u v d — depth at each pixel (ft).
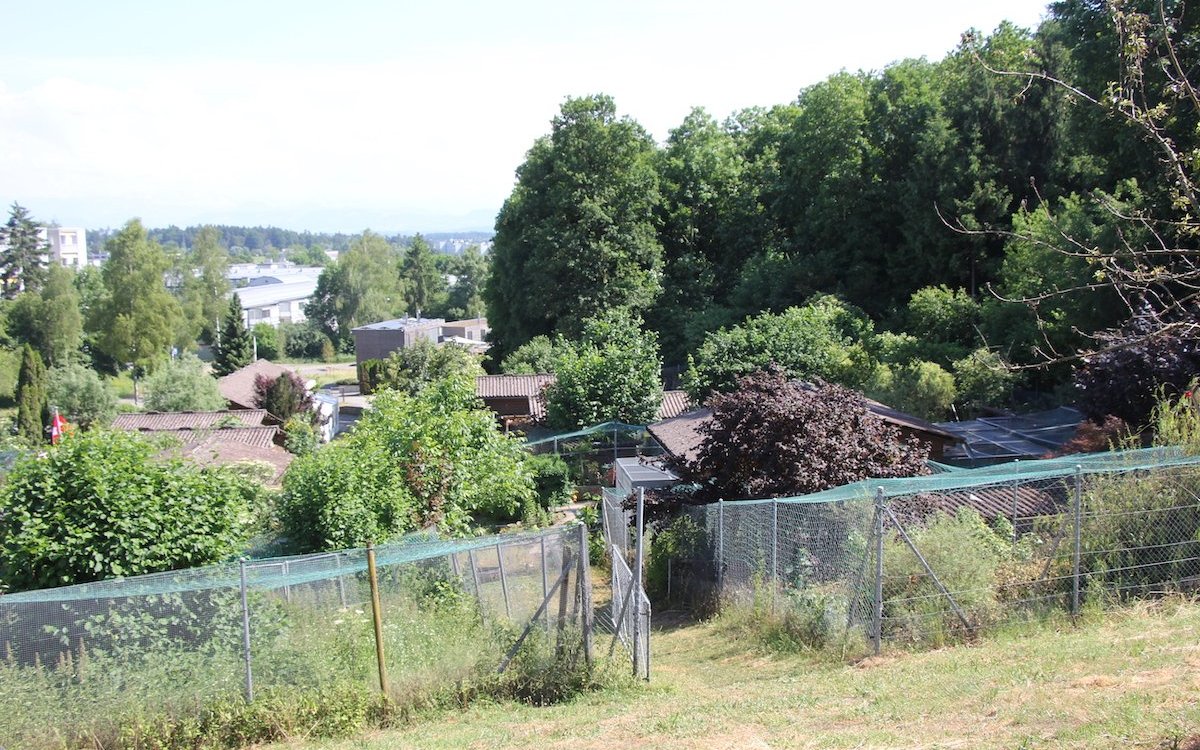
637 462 92.53
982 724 24.45
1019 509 43.27
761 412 54.80
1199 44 31.30
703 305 173.17
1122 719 22.65
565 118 171.73
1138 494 38.06
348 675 33.30
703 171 186.29
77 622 30.32
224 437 103.60
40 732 29.45
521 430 132.77
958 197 133.28
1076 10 68.59
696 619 51.29
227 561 37.78
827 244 162.61
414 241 424.46
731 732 27.22
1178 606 34.83
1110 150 79.92
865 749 23.68
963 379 100.63
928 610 35.94
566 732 29.43
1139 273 23.90
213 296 343.05
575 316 164.66
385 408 62.34
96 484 35.53
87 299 332.39
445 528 56.34
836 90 160.04
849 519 39.81
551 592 35.81
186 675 31.24
